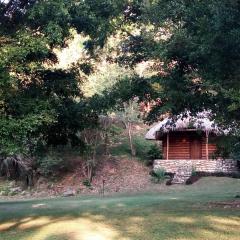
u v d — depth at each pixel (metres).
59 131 14.79
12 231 12.30
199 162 32.22
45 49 11.09
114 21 14.88
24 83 12.59
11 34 11.63
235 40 10.60
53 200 23.28
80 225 12.63
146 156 36.09
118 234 11.17
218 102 13.08
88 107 14.79
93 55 15.79
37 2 11.80
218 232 10.88
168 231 11.25
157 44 12.91
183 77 13.30
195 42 11.70
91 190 30.00
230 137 15.00
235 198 18.55
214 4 10.46
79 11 11.95
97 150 35.75
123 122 41.69
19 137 11.09
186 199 18.84
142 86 15.16
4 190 31.38
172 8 12.05
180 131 34.69
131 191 28.44
